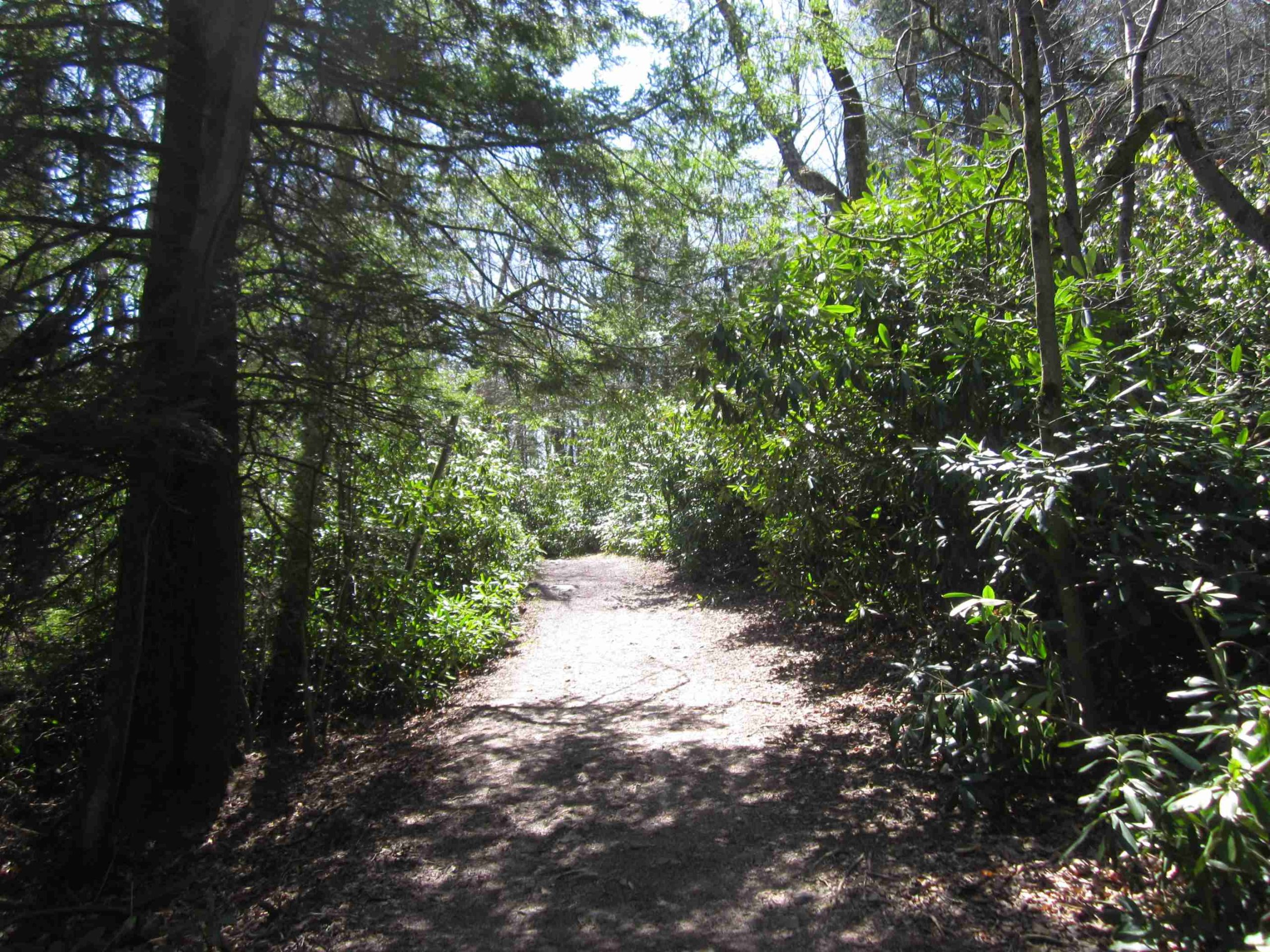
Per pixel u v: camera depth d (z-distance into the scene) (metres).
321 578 7.74
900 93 12.11
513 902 3.83
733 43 6.25
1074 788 4.11
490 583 10.63
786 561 7.89
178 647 5.79
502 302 6.00
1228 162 7.30
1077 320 4.73
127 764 5.70
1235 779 2.46
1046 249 4.02
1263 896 2.66
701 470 12.77
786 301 5.55
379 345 5.59
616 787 5.11
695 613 11.27
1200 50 11.12
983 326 4.68
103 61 4.52
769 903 3.57
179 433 4.23
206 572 5.85
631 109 6.13
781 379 5.47
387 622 8.02
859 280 5.19
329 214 5.75
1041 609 4.43
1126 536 3.53
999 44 10.02
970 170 5.80
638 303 6.22
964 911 3.33
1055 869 3.51
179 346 4.41
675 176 6.36
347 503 7.05
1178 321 4.83
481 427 9.63
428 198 6.25
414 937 3.61
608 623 11.30
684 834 4.35
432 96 5.81
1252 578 3.31
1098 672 4.30
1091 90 8.47
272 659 7.37
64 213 4.59
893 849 3.91
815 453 6.27
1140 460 3.46
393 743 6.81
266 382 5.50
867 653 7.40
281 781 6.13
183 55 4.75
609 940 3.41
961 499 4.79
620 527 20.42
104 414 3.84
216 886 4.56
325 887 4.24
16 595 4.16
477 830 4.70
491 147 5.98
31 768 6.27
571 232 6.41
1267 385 3.97
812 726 5.86
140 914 4.33
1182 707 4.04
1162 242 6.09
